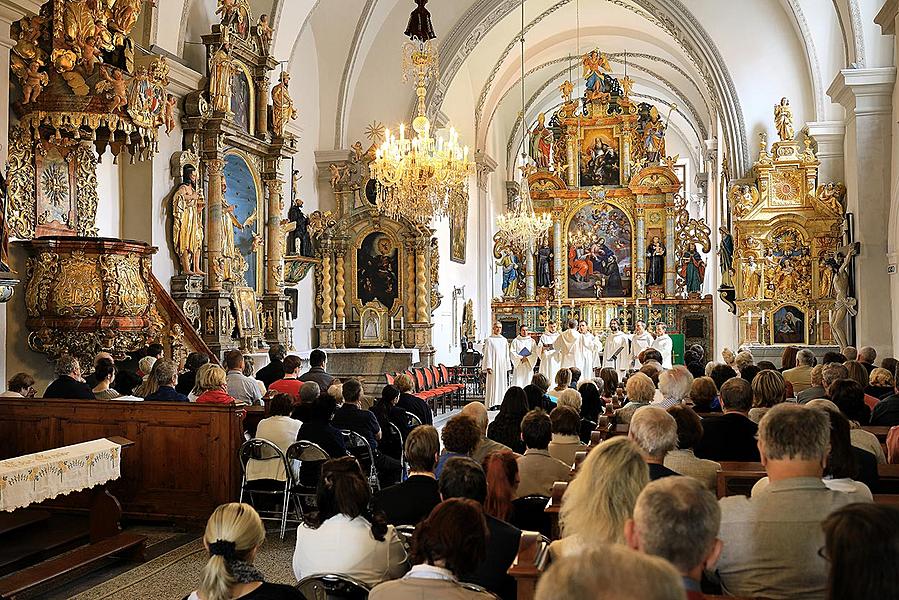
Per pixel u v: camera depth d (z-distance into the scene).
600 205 31.94
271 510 9.23
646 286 31.42
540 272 32.12
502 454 5.10
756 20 20.16
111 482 8.84
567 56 32.19
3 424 9.01
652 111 32.09
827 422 3.70
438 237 24.14
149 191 13.65
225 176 15.52
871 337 15.51
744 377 10.13
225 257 15.09
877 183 15.41
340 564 4.59
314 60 21.02
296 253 18.86
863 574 2.16
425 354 20.66
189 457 8.71
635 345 24.59
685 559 2.52
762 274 19.36
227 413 8.63
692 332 30.47
